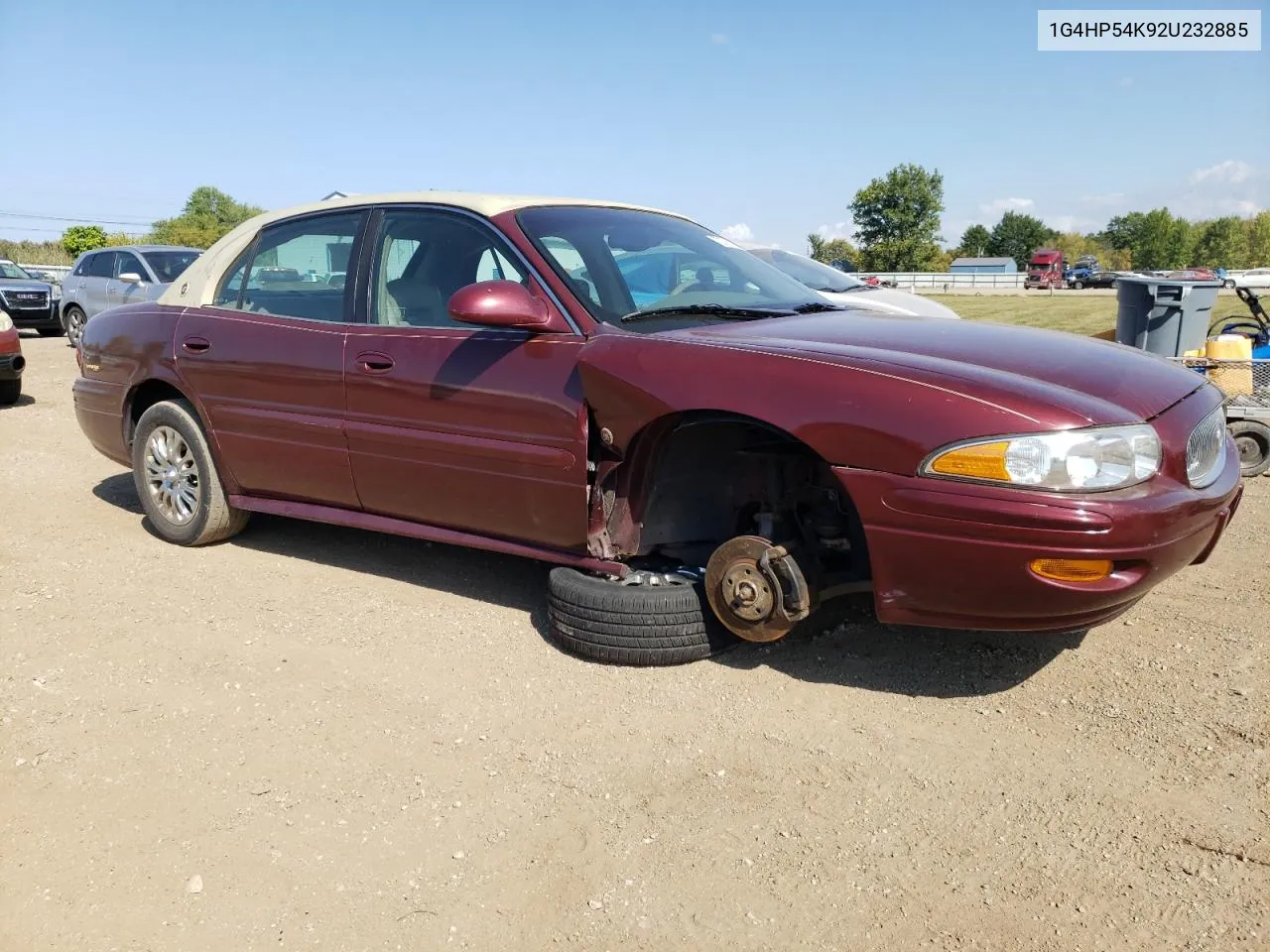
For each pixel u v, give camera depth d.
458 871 2.46
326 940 2.23
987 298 42.94
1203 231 120.75
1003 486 2.71
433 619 3.99
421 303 3.91
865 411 2.86
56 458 7.18
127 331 4.98
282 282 4.43
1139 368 3.24
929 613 2.93
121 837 2.60
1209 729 2.97
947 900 2.30
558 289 3.53
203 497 4.76
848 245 91.00
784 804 2.70
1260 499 5.65
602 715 3.19
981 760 2.88
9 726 3.16
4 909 2.34
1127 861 2.41
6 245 45.47
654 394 3.15
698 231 4.51
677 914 2.29
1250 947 2.11
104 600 4.22
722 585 3.26
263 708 3.28
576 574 3.56
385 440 3.90
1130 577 2.75
